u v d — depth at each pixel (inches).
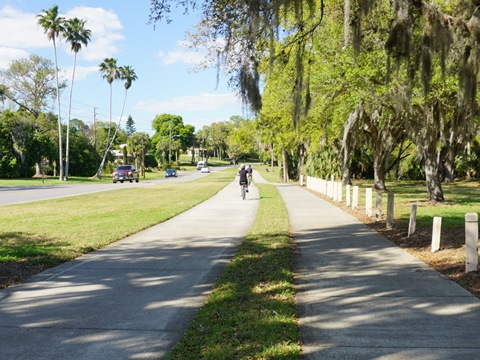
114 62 3120.1
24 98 2987.2
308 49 692.7
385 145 1147.9
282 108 986.7
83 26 2432.3
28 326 217.3
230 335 199.2
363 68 671.1
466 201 866.8
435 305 243.9
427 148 816.9
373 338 198.5
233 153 6924.2
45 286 291.0
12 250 398.3
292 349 182.4
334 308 240.5
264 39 427.2
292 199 999.0
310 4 399.9
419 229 502.3
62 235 490.3
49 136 2977.4
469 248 309.4
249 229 542.3
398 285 284.8
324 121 1025.5
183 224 594.9
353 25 459.5
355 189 736.3
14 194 1264.8
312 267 337.7
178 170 4837.6
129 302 255.1
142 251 407.8
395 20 420.2
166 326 216.2
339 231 515.2
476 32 424.5
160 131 6791.3
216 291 269.9
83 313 236.1
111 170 3799.2
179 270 333.1
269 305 239.8
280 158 2329.0
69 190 1473.9
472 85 454.9
